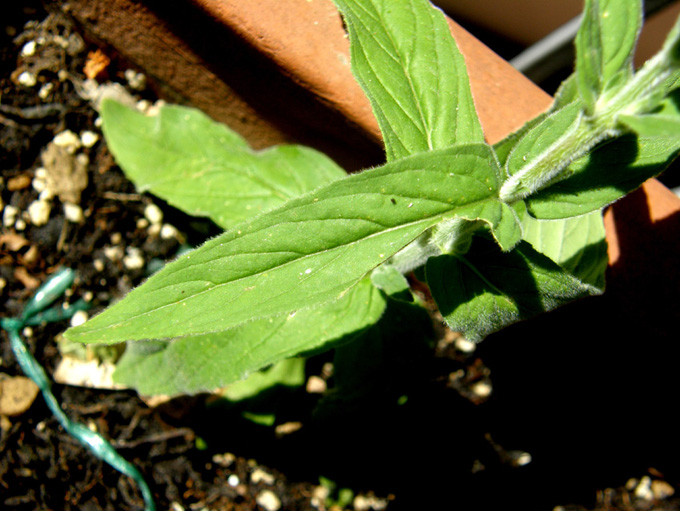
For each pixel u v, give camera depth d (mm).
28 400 190
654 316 167
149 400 198
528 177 122
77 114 202
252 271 103
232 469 203
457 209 109
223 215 180
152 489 197
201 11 157
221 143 184
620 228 165
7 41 198
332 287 107
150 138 184
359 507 206
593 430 211
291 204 97
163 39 174
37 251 199
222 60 171
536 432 212
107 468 193
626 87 108
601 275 159
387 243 107
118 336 104
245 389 194
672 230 162
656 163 124
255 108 187
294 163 182
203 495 200
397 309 178
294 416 205
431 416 212
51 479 189
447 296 130
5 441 187
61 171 199
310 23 155
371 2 129
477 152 107
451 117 128
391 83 127
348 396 186
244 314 106
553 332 198
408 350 183
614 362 197
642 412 207
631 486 210
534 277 126
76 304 201
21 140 198
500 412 214
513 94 162
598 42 104
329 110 169
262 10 154
